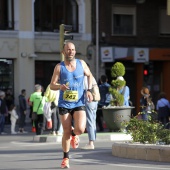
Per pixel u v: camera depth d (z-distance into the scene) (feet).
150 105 133.69
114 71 114.42
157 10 221.87
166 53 219.82
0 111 154.40
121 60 214.69
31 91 198.70
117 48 209.77
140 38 218.59
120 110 110.42
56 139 109.09
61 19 206.69
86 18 209.56
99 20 211.20
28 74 198.49
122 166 64.23
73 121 64.49
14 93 196.75
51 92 111.34
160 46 221.46
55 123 115.24
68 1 208.23
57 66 59.98
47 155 79.92
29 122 194.70
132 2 217.56
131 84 217.56
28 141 113.91
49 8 204.44
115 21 214.90
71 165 65.87
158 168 61.82
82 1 208.74
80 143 102.32
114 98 112.37
